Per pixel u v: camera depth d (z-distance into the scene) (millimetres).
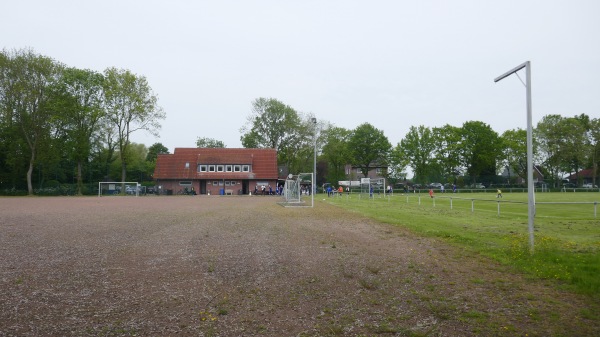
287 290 7863
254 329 5836
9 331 5594
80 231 16547
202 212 27625
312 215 25359
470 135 85625
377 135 86125
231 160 73250
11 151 57750
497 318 6281
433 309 6711
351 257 11141
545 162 86062
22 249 12148
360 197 56312
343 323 6105
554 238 13977
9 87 53719
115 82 62156
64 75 58469
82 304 6859
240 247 12773
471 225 18875
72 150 60750
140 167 94812
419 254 11562
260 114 83938
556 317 6301
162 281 8461
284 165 86250
